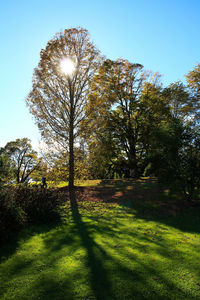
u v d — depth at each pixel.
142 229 8.52
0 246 6.46
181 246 6.73
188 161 12.55
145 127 26.94
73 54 17.70
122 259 5.68
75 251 6.16
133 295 4.19
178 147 12.41
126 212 11.55
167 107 27.16
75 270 5.08
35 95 17.56
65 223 9.20
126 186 18.59
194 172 12.55
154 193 15.24
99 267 5.23
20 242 6.85
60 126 17.98
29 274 4.91
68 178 18.56
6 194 7.49
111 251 6.20
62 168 17.92
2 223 6.72
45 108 17.61
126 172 32.69
